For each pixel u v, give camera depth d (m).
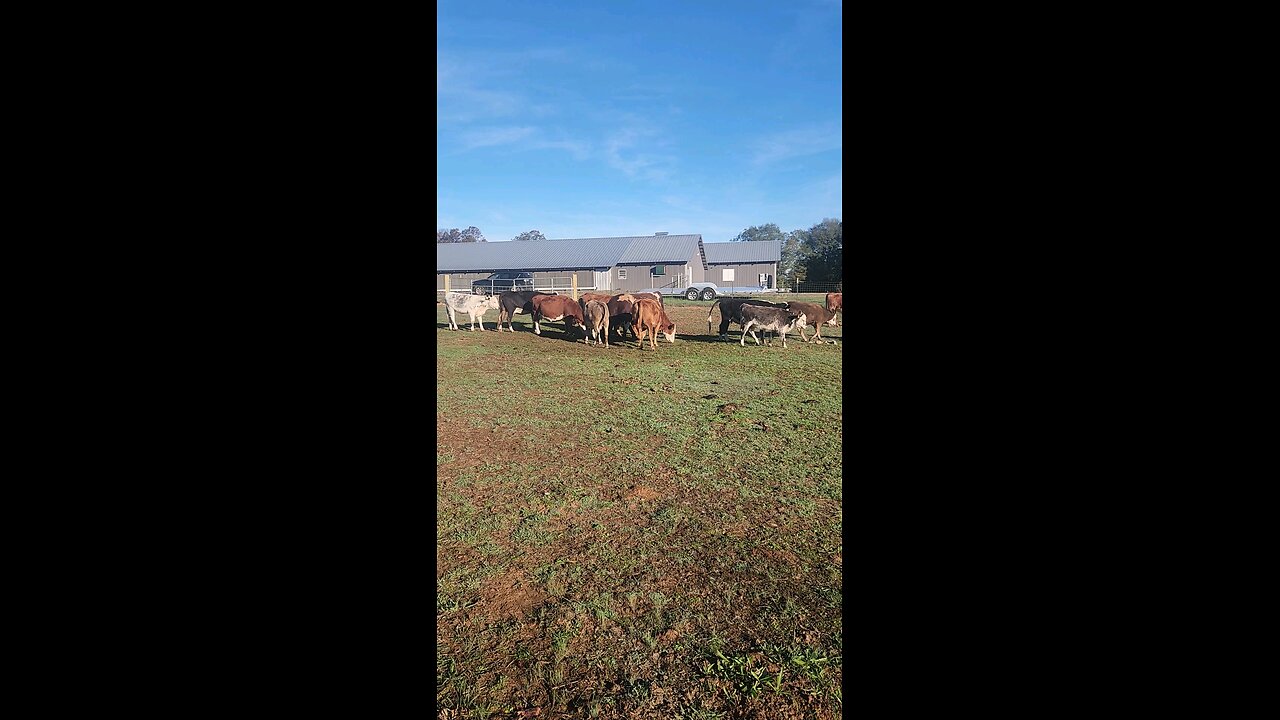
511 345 15.03
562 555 3.94
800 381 10.12
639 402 8.59
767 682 2.72
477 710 2.57
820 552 3.94
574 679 2.76
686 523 4.41
